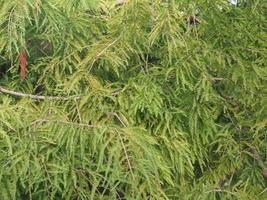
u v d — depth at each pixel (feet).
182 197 3.44
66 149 2.86
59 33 3.18
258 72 3.41
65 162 2.91
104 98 3.43
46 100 3.32
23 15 2.76
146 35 3.41
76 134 2.85
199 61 3.32
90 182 2.96
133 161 2.77
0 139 2.95
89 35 3.50
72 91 3.42
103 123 3.08
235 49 3.50
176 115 3.55
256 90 3.51
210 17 3.51
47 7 2.99
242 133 3.70
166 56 3.46
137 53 3.41
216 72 3.57
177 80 3.31
